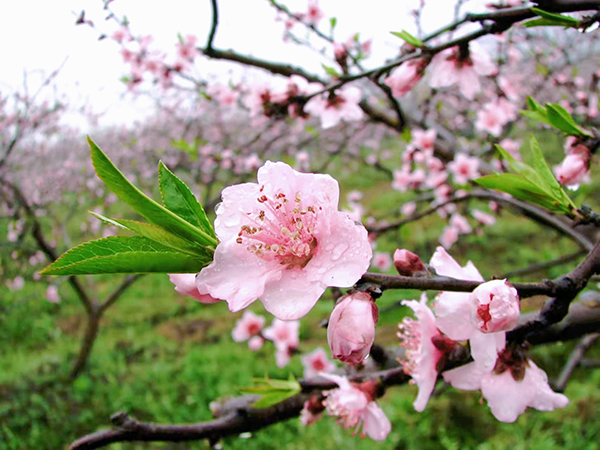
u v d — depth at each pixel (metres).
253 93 3.12
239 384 6.03
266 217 1.01
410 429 5.01
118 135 12.85
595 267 0.96
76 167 11.91
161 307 8.70
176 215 0.87
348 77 2.17
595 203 7.59
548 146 7.44
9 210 8.16
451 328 1.08
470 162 3.60
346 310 0.86
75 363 6.57
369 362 1.77
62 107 9.37
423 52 1.82
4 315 8.40
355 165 14.91
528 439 4.62
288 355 4.19
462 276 1.14
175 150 10.78
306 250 0.94
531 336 1.45
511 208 2.84
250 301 0.90
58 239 9.76
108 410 5.75
